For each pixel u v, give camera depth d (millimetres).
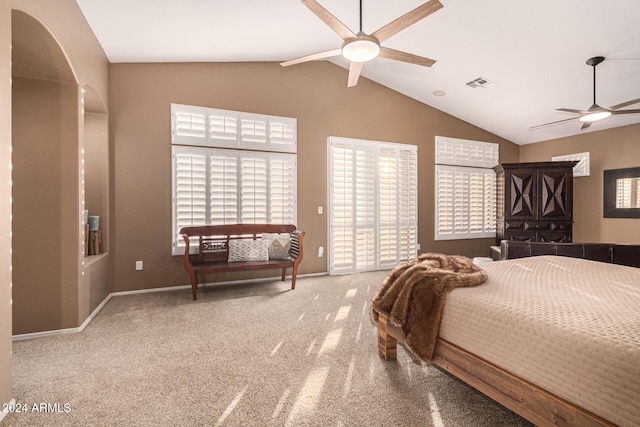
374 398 1849
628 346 1084
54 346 2568
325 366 2229
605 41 3682
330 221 5277
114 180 4059
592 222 5883
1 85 1735
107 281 3889
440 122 6305
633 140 5371
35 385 1997
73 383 2020
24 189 2760
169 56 4168
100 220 3908
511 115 5906
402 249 5871
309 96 5191
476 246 6602
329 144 5281
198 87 4477
